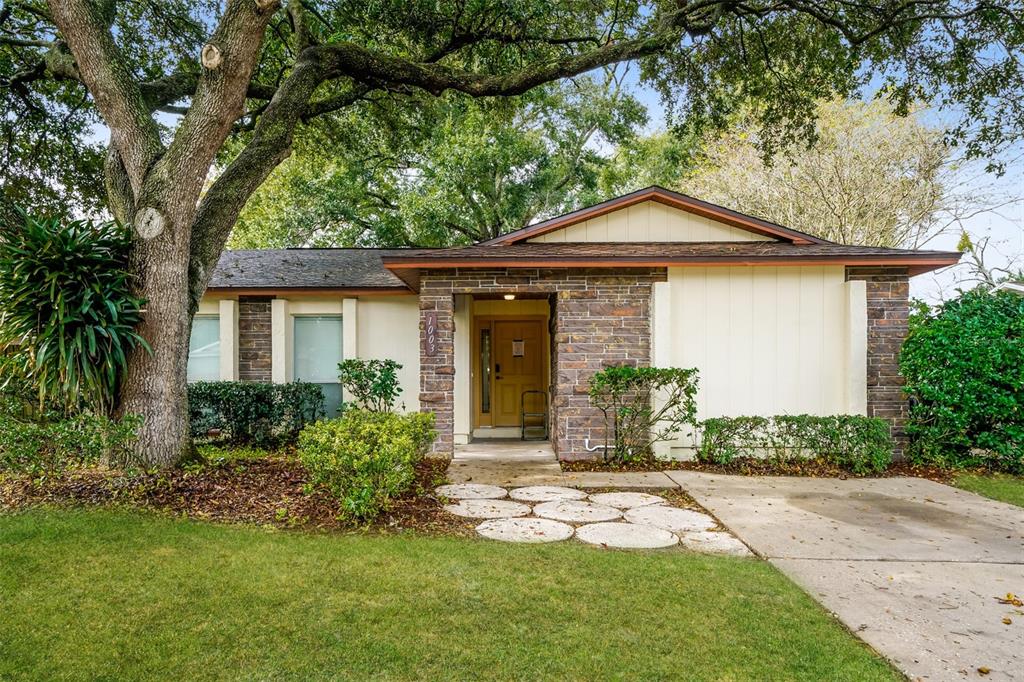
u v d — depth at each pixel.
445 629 2.92
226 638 2.81
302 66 7.14
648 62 9.48
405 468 5.11
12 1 8.45
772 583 3.56
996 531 4.71
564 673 2.55
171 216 5.63
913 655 2.73
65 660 2.62
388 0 8.66
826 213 17.45
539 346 11.34
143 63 9.95
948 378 6.98
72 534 4.08
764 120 10.69
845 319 7.61
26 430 5.11
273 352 9.77
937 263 7.35
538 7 8.75
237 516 4.69
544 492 6.00
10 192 9.95
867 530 4.72
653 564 3.85
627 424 7.55
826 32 9.59
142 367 5.57
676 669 2.59
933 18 8.65
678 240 8.88
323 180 17.14
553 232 8.92
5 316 5.20
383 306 10.07
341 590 3.34
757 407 7.69
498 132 16.56
